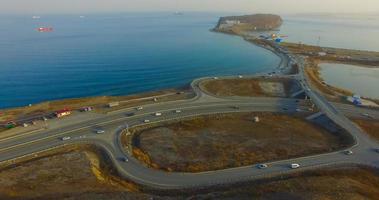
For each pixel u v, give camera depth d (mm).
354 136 111375
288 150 105000
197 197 76750
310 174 89750
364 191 79188
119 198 75438
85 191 79812
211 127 121562
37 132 112312
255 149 105438
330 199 72438
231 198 75062
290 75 192125
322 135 117688
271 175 88875
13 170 89875
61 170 90375
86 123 120188
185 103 142625
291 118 132125
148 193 81312
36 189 80562
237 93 158875
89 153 100812
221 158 99125
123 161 95250
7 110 137500
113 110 132500
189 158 99000
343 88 192000
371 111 139125
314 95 153875
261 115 133750
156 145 106812
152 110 134000
